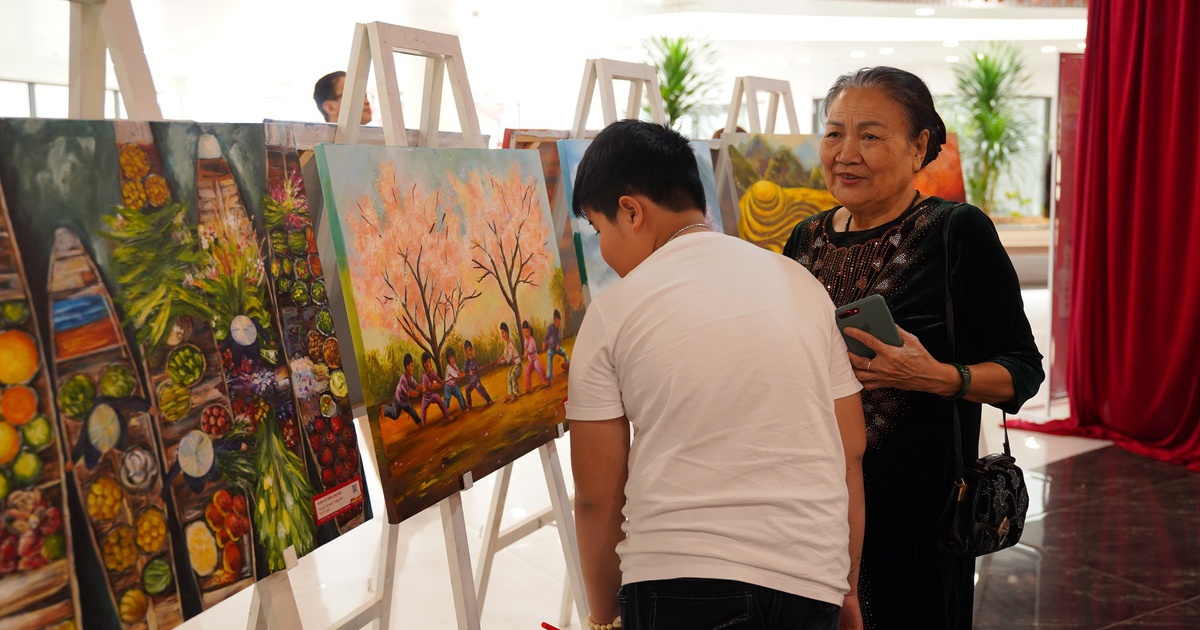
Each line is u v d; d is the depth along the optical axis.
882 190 1.57
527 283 2.00
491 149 1.97
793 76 12.52
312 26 8.04
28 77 10.16
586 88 2.46
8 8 6.75
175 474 1.19
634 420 1.13
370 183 1.60
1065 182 4.73
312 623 2.60
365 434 3.39
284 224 1.44
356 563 3.05
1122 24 4.18
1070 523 3.42
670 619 1.05
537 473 4.09
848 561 1.14
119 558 1.11
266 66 10.00
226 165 1.34
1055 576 2.99
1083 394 4.53
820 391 1.11
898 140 1.54
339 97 3.80
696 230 1.21
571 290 2.39
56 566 1.04
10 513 1.00
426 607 2.67
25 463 1.02
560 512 2.05
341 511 1.46
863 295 1.61
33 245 1.05
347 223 1.53
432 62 1.90
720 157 2.93
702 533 1.04
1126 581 2.94
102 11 1.25
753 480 1.05
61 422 1.06
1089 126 4.41
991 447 4.37
